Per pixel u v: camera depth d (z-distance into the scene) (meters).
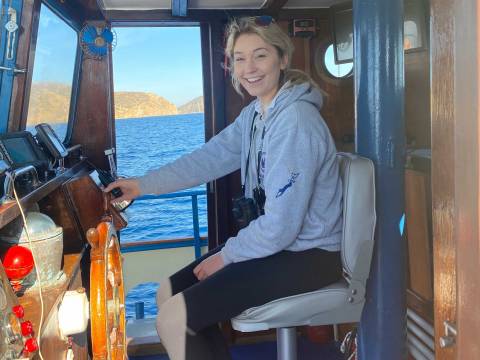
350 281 1.72
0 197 1.30
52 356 1.33
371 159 1.90
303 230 1.73
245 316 1.69
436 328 0.88
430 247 2.28
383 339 1.97
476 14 0.61
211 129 3.09
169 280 1.97
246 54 1.80
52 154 1.96
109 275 1.47
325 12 3.03
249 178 1.96
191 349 1.63
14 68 1.73
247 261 1.70
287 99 1.72
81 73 2.79
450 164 0.78
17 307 1.04
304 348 3.00
